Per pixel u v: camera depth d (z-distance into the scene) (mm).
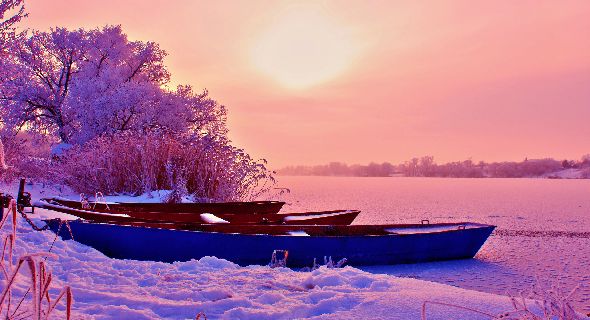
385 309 3771
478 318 3475
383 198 43719
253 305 4172
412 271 10031
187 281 5168
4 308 2836
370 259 10391
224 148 17078
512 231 17969
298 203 33594
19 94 28766
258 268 6492
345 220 13945
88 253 6391
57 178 17812
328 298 4250
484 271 10102
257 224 11062
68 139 29453
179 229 9664
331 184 96625
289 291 4773
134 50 33531
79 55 32031
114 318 3627
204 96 31375
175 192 14969
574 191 65812
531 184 109375
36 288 1607
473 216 25156
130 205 12758
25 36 26250
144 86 27875
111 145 16969
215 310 4055
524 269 10344
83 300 4066
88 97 27734
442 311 3650
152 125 28141
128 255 8609
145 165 16188
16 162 19828
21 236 6480
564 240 15320
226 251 9117
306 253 9727
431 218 23766
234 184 17062
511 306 3699
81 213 9938
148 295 4422
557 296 2793
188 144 17125
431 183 112875
